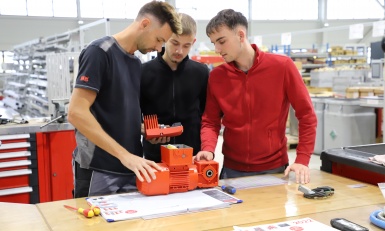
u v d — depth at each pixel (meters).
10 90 7.25
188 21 2.04
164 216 1.41
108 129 1.80
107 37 1.79
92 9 13.10
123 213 1.41
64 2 12.83
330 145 5.88
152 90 2.23
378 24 4.53
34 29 12.51
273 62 2.02
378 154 1.92
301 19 15.39
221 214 1.43
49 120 3.63
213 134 2.10
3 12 12.25
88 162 1.85
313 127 1.99
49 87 4.36
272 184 1.82
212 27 1.92
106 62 1.73
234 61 2.06
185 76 2.26
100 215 1.42
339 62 9.73
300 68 8.66
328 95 6.44
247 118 2.07
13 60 7.98
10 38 12.30
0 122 3.45
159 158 2.27
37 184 3.41
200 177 1.74
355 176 1.89
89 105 1.67
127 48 1.82
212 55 7.14
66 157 3.48
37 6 12.59
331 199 1.59
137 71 1.91
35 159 3.38
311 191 1.63
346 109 5.61
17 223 1.35
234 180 1.91
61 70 4.18
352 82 7.25
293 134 6.81
